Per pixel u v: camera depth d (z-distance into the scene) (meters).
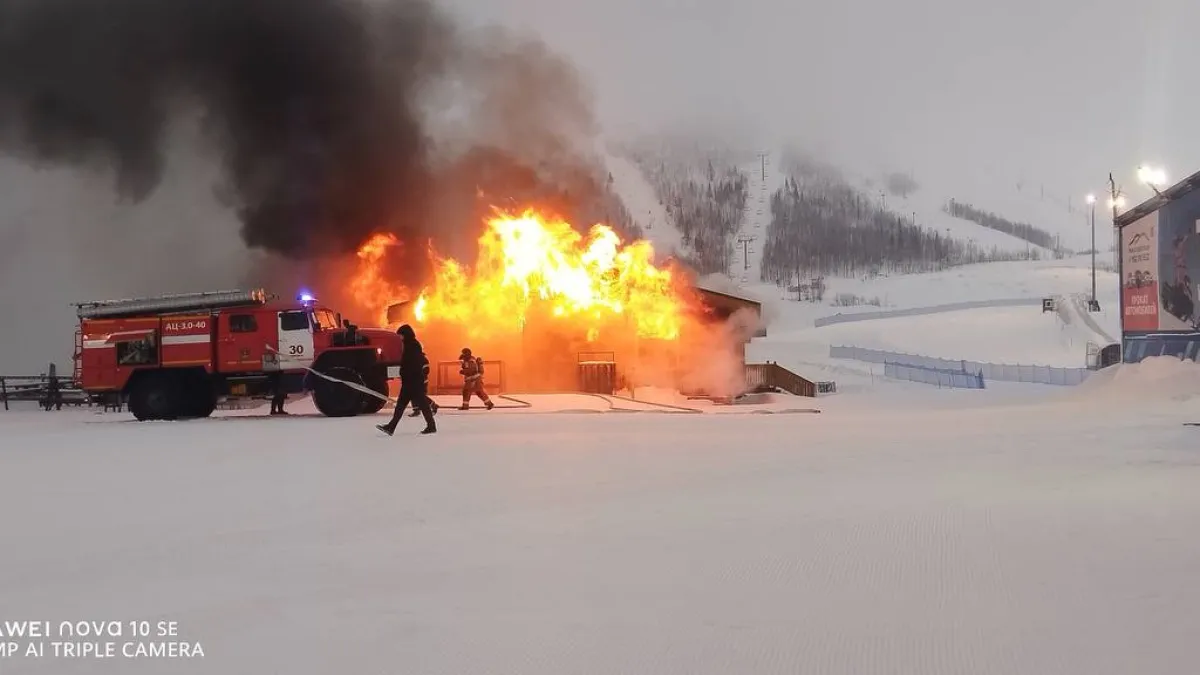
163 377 21.91
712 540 6.98
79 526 8.16
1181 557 5.97
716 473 10.70
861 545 6.63
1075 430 14.30
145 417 21.83
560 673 4.23
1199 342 21.69
